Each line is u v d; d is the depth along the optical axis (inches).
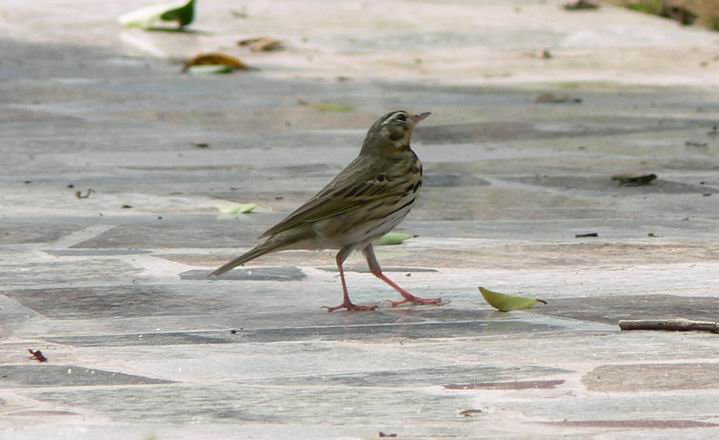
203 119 928.3
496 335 401.7
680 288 463.8
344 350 385.4
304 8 1657.2
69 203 639.1
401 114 446.0
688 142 824.3
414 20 1561.3
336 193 432.1
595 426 304.3
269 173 724.7
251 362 371.9
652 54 1330.0
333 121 923.4
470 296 458.3
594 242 550.0
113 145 818.2
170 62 1246.3
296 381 350.3
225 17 1571.1
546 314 428.8
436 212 623.2
